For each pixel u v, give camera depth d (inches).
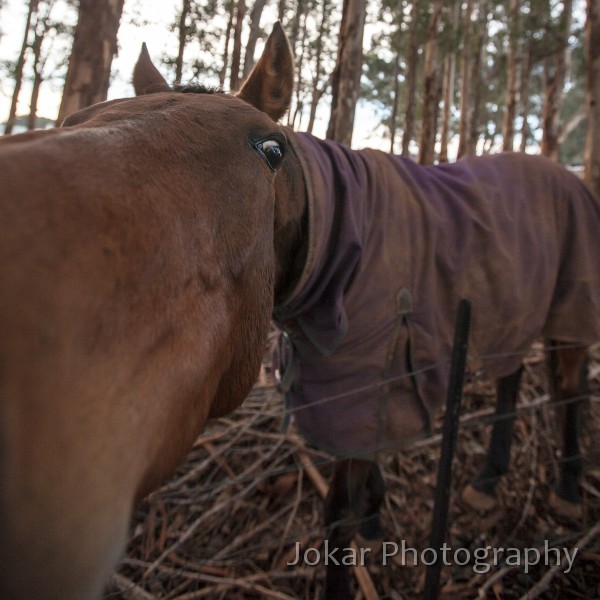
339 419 67.6
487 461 104.9
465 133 511.8
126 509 20.9
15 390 16.7
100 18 113.8
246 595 82.9
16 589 16.1
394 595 83.6
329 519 75.5
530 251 86.0
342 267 62.9
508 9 542.9
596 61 154.9
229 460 110.7
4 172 20.9
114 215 23.8
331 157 67.1
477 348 80.4
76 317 19.7
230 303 34.7
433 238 74.5
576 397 105.1
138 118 34.1
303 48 624.7
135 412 22.3
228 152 37.1
